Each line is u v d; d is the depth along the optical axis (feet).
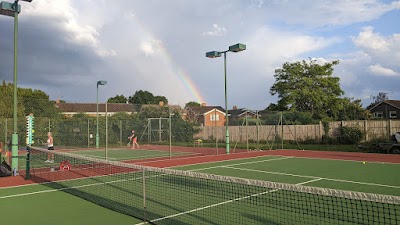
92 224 21.31
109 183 35.86
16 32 41.83
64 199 28.66
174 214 23.12
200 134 113.09
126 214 23.38
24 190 32.83
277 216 22.12
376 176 40.91
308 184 35.60
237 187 31.99
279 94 139.85
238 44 64.49
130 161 59.06
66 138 88.43
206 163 56.59
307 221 20.86
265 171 46.37
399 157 64.54
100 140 96.32
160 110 108.68
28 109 90.84
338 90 133.69
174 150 86.58
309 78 134.51
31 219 22.77
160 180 36.65
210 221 21.31
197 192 29.96
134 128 101.71
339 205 24.39
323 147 88.94
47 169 47.37
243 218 21.88
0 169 40.78
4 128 76.69
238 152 76.84
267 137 92.94
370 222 20.22
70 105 152.15
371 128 88.94
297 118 106.11
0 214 24.12
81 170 45.65
